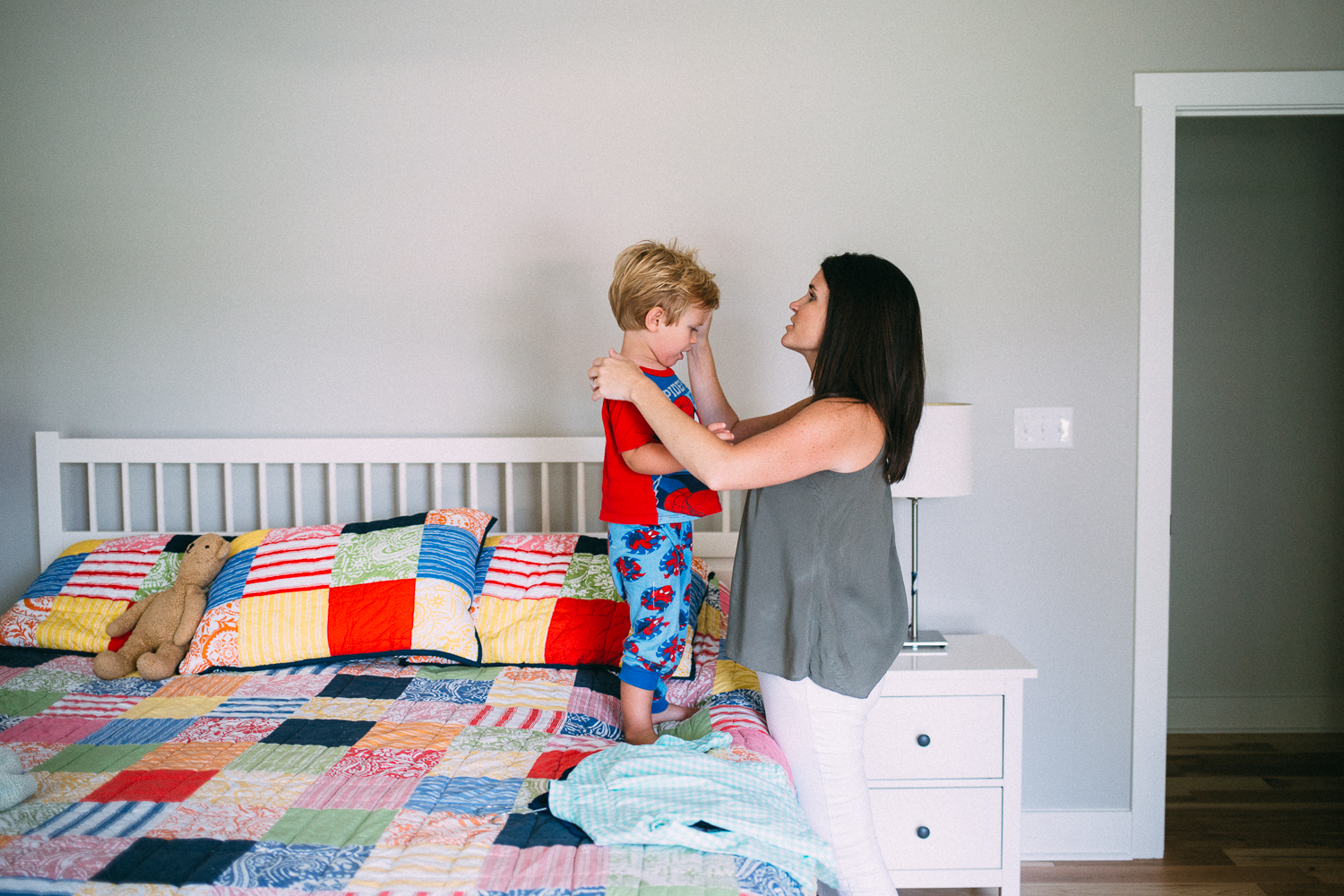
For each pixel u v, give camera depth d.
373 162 2.18
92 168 2.21
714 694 1.64
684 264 1.44
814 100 2.14
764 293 2.17
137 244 2.22
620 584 1.47
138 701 1.56
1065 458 2.18
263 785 1.22
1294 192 2.90
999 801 1.82
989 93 2.13
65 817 1.12
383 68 2.16
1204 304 2.93
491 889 0.98
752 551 1.35
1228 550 2.97
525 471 2.25
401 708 1.53
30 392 2.26
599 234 2.17
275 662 1.71
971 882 1.84
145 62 2.18
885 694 1.81
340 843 1.07
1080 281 2.15
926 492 1.88
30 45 2.19
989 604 2.21
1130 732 2.20
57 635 1.84
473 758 1.33
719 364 2.18
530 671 1.72
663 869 1.03
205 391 2.24
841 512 1.29
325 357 2.22
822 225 2.15
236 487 2.27
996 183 2.14
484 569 1.88
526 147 2.17
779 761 1.37
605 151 2.16
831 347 1.31
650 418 1.27
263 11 2.16
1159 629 2.18
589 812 1.13
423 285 2.20
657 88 2.14
